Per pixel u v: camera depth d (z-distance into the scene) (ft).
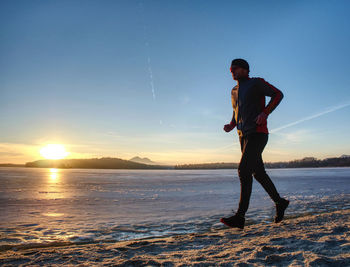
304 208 16.02
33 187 32.58
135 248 6.40
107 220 12.54
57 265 5.06
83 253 5.96
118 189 31.19
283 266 4.72
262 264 4.86
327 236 6.82
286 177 62.90
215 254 5.71
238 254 5.59
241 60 8.49
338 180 48.96
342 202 18.76
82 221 12.28
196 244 6.82
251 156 7.80
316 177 62.08
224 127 9.70
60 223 11.78
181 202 19.63
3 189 29.45
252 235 7.65
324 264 4.65
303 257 5.10
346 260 4.80
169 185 38.86
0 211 15.23
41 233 9.73
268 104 7.78
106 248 6.41
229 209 16.37
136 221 12.34
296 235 7.06
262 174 8.38
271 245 6.16
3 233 9.68
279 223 9.60
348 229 7.75
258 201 19.66
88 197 22.61
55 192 26.71
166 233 9.83
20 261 5.40
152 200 20.90
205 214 14.47
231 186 37.01
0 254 6.08
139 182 46.85
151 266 4.91
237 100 8.47
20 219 12.79
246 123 8.09
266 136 8.03
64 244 8.22
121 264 5.01
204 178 65.87
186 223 11.82
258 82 8.04
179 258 5.45
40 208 16.43
